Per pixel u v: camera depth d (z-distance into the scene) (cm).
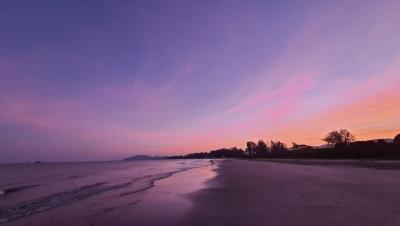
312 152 9081
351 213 991
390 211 997
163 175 4028
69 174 5288
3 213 1531
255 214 1078
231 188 1931
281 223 930
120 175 4562
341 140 8831
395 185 1658
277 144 15400
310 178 2305
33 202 1908
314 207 1124
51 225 1177
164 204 1489
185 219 1100
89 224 1149
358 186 1667
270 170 3619
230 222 1001
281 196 1445
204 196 1638
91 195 2100
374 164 3734
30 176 5038
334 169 3256
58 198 2045
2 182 3841
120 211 1360
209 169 4925
